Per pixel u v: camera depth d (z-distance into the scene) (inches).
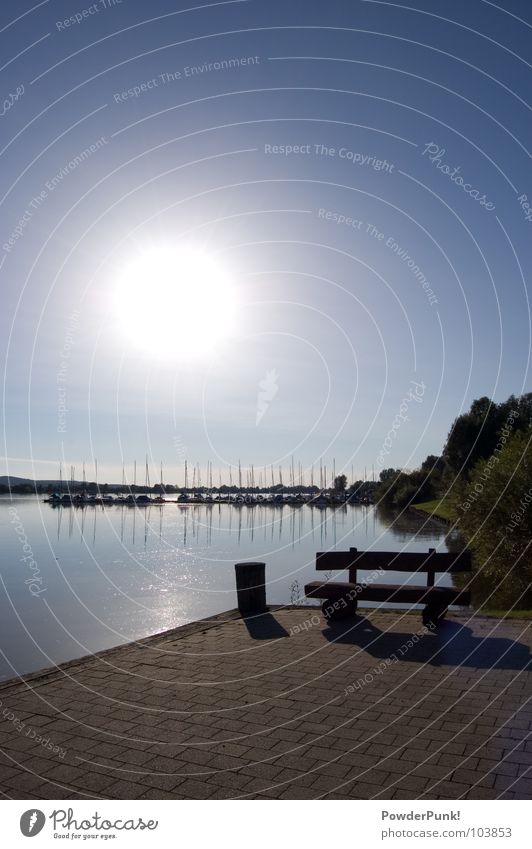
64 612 687.1
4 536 1675.7
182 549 1338.6
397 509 2603.3
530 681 252.1
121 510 3201.3
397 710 224.4
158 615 670.5
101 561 1130.7
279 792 169.9
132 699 241.1
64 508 3309.5
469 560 349.1
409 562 360.8
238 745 198.2
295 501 3878.0
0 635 589.6
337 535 1603.1
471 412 1304.1
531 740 196.9
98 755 193.0
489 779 173.6
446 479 1315.2
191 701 237.8
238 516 2748.5
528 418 1253.7
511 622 350.6
